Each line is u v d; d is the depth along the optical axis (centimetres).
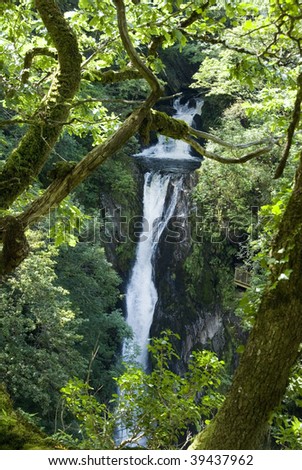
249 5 572
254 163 1612
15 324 1248
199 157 2402
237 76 559
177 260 2058
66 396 431
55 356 1256
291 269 332
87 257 1673
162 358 446
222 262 1994
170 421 423
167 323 2019
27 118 512
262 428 345
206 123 2475
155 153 2411
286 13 444
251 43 595
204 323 1975
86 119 725
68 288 1659
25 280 1238
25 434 339
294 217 345
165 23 553
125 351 1919
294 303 335
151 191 2192
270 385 340
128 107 2125
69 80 580
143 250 2127
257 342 342
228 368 1875
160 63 587
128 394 434
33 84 596
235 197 1762
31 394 1250
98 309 1698
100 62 728
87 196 2033
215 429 348
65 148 1894
